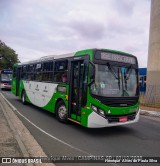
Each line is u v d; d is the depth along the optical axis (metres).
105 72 8.29
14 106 14.72
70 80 9.45
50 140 7.39
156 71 22.67
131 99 8.73
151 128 10.40
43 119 10.80
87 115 8.02
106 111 8.00
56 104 10.75
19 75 17.55
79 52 9.01
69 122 10.28
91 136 8.16
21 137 7.31
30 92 14.55
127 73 8.91
